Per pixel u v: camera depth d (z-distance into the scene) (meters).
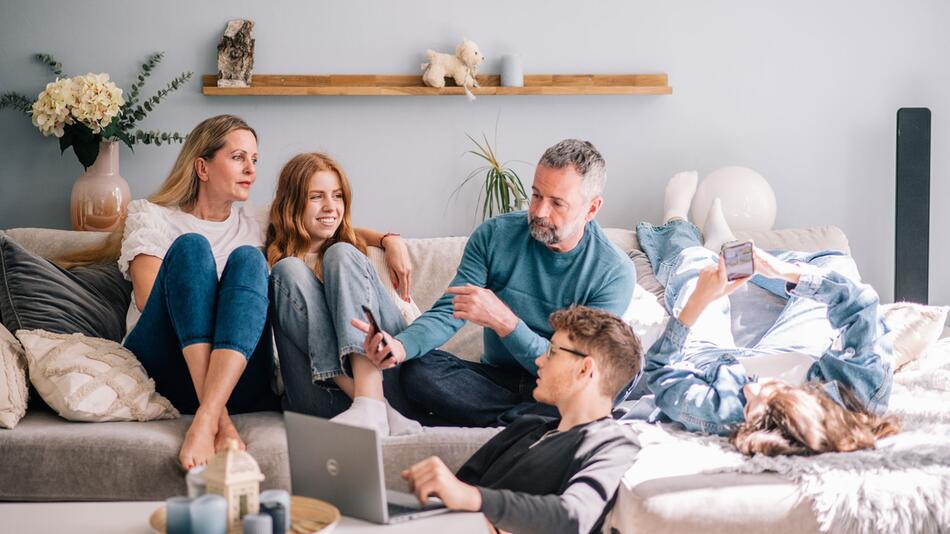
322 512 1.47
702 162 3.89
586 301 2.40
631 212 3.89
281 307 2.25
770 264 2.18
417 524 1.46
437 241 3.00
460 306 2.24
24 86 3.69
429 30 3.79
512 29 3.81
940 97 3.91
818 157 3.91
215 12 3.72
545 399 1.93
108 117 3.35
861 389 2.20
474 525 1.47
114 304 2.61
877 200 3.92
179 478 1.97
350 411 2.08
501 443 2.00
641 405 2.30
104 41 3.70
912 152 3.64
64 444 1.97
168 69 3.72
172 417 2.23
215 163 2.74
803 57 3.88
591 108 3.85
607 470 1.75
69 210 3.73
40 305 2.41
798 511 1.75
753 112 3.88
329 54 3.76
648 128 3.87
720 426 2.12
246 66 3.68
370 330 2.13
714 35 3.86
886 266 3.94
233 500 1.32
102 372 2.17
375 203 3.83
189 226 2.72
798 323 2.57
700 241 3.19
